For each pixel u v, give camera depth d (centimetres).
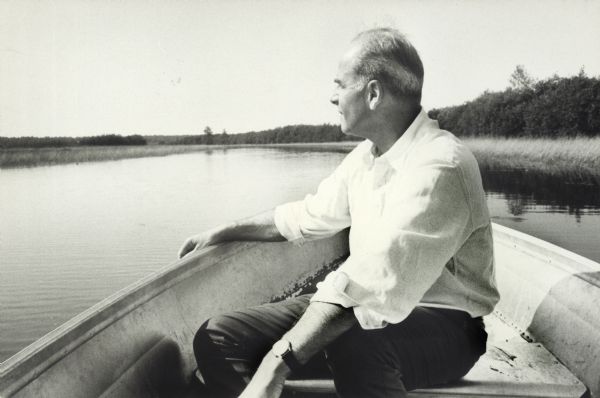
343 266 105
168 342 140
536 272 185
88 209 1942
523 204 1734
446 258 104
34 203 2133
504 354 146
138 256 1214
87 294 950
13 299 922
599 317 141
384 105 114
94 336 114
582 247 1157
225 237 165
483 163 2705
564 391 127
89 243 1350
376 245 103
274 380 102
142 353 128
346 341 108
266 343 123
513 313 192
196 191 2242
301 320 104
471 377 130
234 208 1833
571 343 149
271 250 213
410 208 103
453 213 105
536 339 170
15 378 90
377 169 120
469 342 118
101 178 2812
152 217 1706
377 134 119
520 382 128
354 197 130
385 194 120
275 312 127
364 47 113
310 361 125
